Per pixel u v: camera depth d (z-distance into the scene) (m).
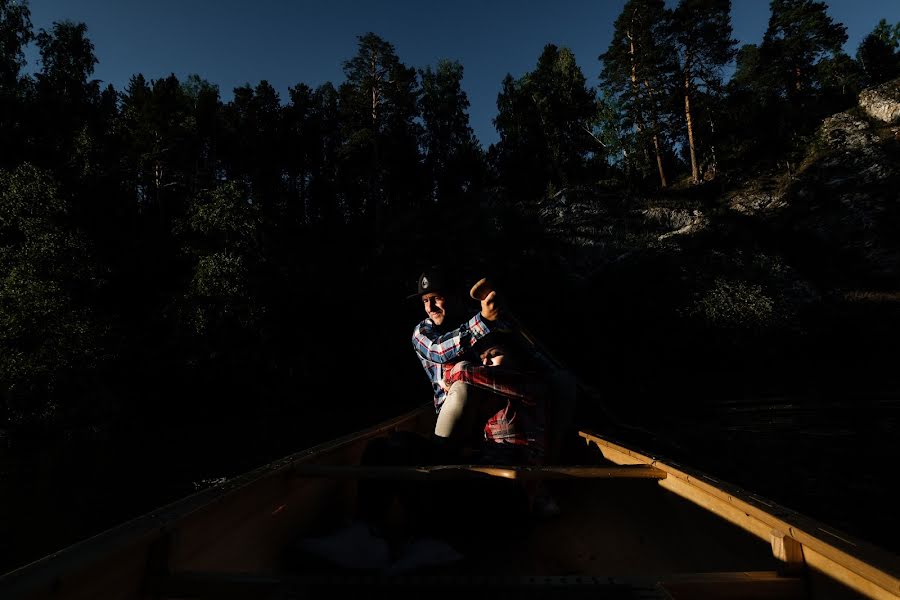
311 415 14.99
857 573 1.04
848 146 30.06
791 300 22.17
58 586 0.91
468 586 1.22
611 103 38.47
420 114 41.75
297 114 35.97
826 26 39.50
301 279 18.89
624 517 2.31
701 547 1.80
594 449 3.10
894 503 4.95
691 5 33.78
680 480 1.94
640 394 14.14
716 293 21.44
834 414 9.60
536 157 40.88
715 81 36.22
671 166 40.91
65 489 7.11
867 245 25.61
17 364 12.63
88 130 17.91
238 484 1.58
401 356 19.19
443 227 30.05
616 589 1.21
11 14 21.44
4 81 20.67
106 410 13.29
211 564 1.41
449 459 2.15
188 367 15.38
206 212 17.66
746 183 32.09
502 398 2.23
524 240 27.20
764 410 10.55
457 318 2.55
